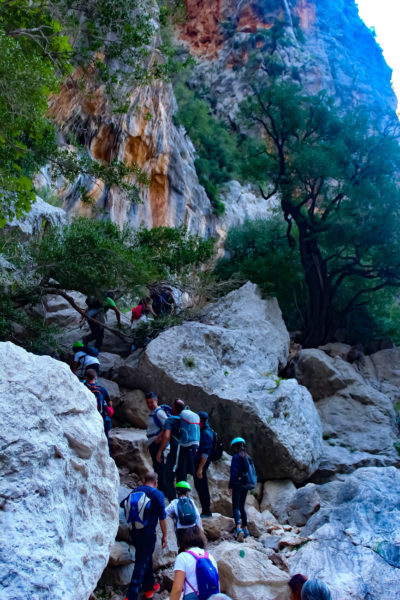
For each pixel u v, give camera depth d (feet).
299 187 61.21
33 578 11.16
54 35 28.25
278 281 51.55
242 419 32.35
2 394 13.62
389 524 20.11
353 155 67.10
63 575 12.06
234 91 199.52
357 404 43.24
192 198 114.73
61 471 13.50
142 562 16.94
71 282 32.78
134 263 33.53
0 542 11.31
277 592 17.97
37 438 13.35
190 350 35.24
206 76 208.03
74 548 13.19
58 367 15.51
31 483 12.55
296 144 60.95
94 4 35.01
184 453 22.57
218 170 145.48
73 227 33.86
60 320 42.37
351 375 45.32
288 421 33.12
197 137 151.74
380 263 59.88
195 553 12.91
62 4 32.50
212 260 46.42
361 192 58.29
